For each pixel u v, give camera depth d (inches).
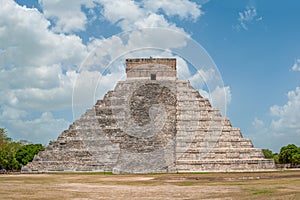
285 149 4643.2
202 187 1464.1
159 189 1411.2
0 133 4092.0
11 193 1314.0
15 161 3951.8
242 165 2743.6
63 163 2856.8
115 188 1466.5
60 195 1253.1
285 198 1103.6
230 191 1312.7
